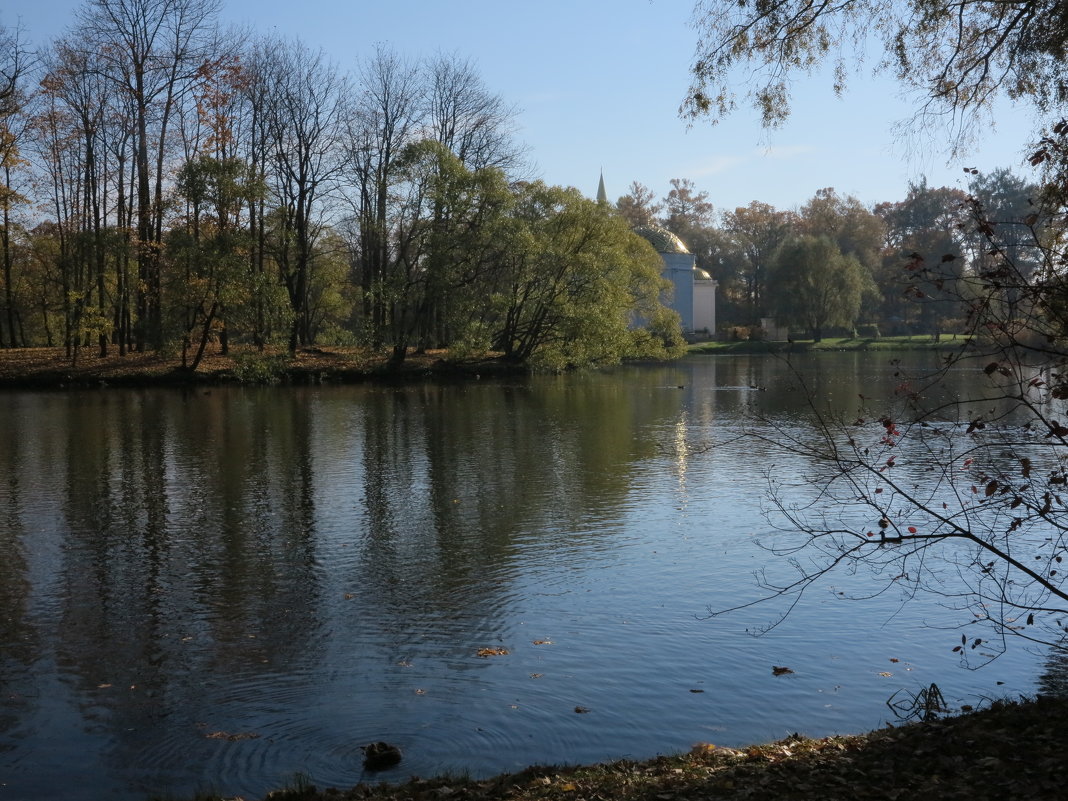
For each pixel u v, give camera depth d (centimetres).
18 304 5925
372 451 2498
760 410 3478
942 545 1486
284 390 4406
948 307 9656
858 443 2511
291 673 1006
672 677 982
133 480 2084
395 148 5578
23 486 2019
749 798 623
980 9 1107
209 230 4500
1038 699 837
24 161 4106
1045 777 615
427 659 1041
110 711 916
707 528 1631
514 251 5209
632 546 1516
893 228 11406
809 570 1373
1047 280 788
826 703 916
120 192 4791
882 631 1120
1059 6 1023
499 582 1329
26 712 916
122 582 1344
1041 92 1091
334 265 6562
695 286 11131
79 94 4691
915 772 661
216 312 4541
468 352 5225
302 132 5253
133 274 4678
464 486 2014
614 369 6272
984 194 7781
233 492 1956
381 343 5238
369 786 727
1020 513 1625
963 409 3112
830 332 10138
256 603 1248
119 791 761
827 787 635
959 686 955
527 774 729
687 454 2436
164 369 4697
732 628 1132
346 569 1401
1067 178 834
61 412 3419
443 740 842
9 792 759
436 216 5156
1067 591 1258
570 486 2012
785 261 8894
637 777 693
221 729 871
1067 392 751
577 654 1051
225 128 4753
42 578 1364
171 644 1098
